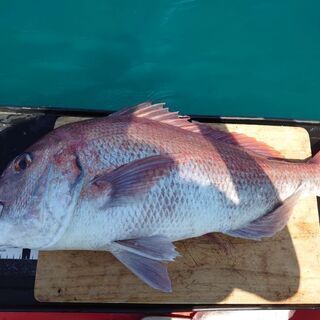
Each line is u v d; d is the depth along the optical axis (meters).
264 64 1.03
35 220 0.57
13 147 0.74
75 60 1.00
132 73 1.00
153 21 1.03
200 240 0.69
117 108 0.98
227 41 1.03
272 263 0.69
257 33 1.04
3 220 0.57
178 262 0.68
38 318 0.76
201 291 0.67
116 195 0.57
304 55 1.04
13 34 1.00
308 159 0.77
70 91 0.99
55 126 0.75
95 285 0.66
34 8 1.00
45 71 0.99
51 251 0.67
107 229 0.58
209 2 1.04
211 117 0.78
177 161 0.61
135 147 0.61
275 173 0.66
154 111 0.67
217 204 0.62
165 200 0.59
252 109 1.00
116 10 1.02
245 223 0.65
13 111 0.76
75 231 0.58
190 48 1.03
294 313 0.82
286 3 1.06
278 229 0.65
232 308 0.67
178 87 1.00
